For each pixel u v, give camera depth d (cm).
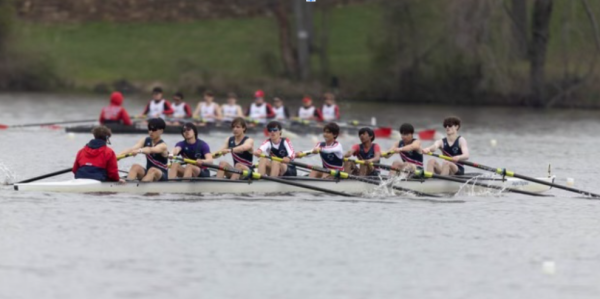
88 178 8094
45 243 6412
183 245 6462
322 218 7456
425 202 8325
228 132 14938
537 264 6203
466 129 17138
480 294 5528
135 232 6781
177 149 8312
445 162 9031
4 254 6119
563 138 15550
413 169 8806
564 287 5688
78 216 7219
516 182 9125
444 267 6078
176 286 5544
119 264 5969
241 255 6244
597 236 7062
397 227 7206
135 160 11012
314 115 15600
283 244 6562
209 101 15100
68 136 13588
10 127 15088
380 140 14875
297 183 8294
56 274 5731
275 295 5422
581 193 8831
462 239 6856
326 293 5478
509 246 6681
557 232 7175
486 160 12062
